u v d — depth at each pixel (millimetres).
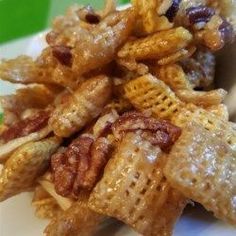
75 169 71
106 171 65
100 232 70
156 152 65
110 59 76
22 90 88
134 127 69
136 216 63
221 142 65
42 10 122
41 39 104
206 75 80
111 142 71
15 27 121
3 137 82
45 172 77
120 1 104
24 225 76
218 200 62
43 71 84
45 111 83
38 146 73
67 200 73
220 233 64
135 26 76
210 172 62
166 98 73
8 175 73
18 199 80
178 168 62
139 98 74
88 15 86
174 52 74
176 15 75
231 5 80
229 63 81
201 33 76
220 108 73
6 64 86
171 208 64
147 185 64
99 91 75
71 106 75
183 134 65
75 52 76
